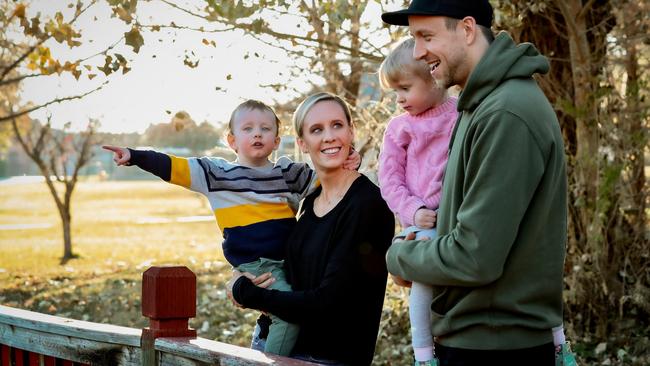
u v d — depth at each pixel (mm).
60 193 35344
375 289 2912
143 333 2838
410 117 3053
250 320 8055
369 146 6199
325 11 5406
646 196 6547
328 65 6383
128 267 12836
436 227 2834
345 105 3051
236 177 3324
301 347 2943
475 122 2377
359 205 2873
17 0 6523
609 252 6582
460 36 2520
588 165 6383
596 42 6531
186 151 24578
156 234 18047
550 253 2400
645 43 6391
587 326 6609
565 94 6742
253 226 3277
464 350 2434
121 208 27188
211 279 11117
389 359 6258
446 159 2928
